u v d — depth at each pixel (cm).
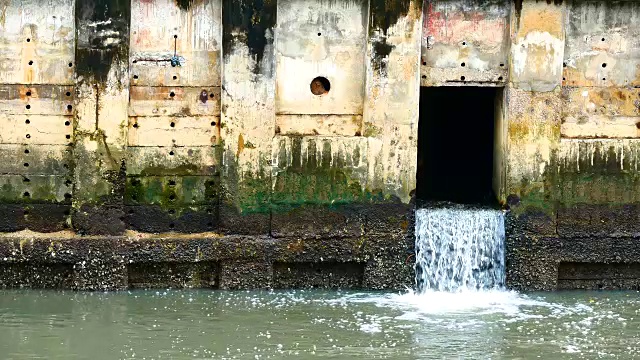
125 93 2006
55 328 1789
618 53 2095
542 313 1916
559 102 2067
